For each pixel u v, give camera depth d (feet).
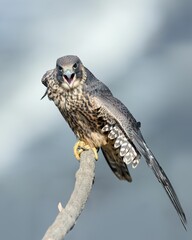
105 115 31.19
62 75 31.24
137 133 30.60
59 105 32.35
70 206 23.25
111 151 32.35
